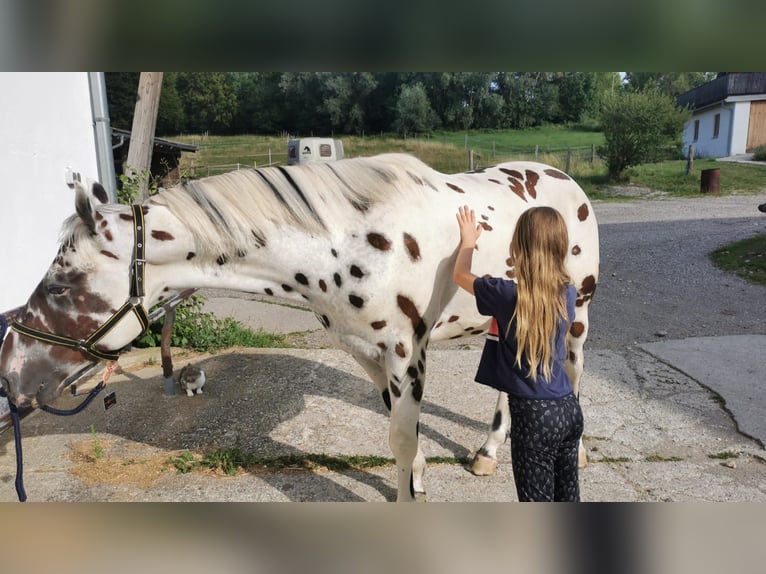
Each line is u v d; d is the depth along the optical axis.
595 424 3.51
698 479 2.92
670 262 8.44
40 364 2.11
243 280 2.32
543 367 1.97
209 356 4.71
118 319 2.16
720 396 3.84
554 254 2.00
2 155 3.75
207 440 3.31
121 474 2.97
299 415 3.60
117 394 3.96
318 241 2.23
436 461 3.13
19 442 2.12
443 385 4.12
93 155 4.84
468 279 2.16
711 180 15.12
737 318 5.85
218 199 2.21
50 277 2.07
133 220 2.14
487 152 23.86
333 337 2.44
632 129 16.81
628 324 5.72
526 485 2.01
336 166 2.34
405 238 2.24
